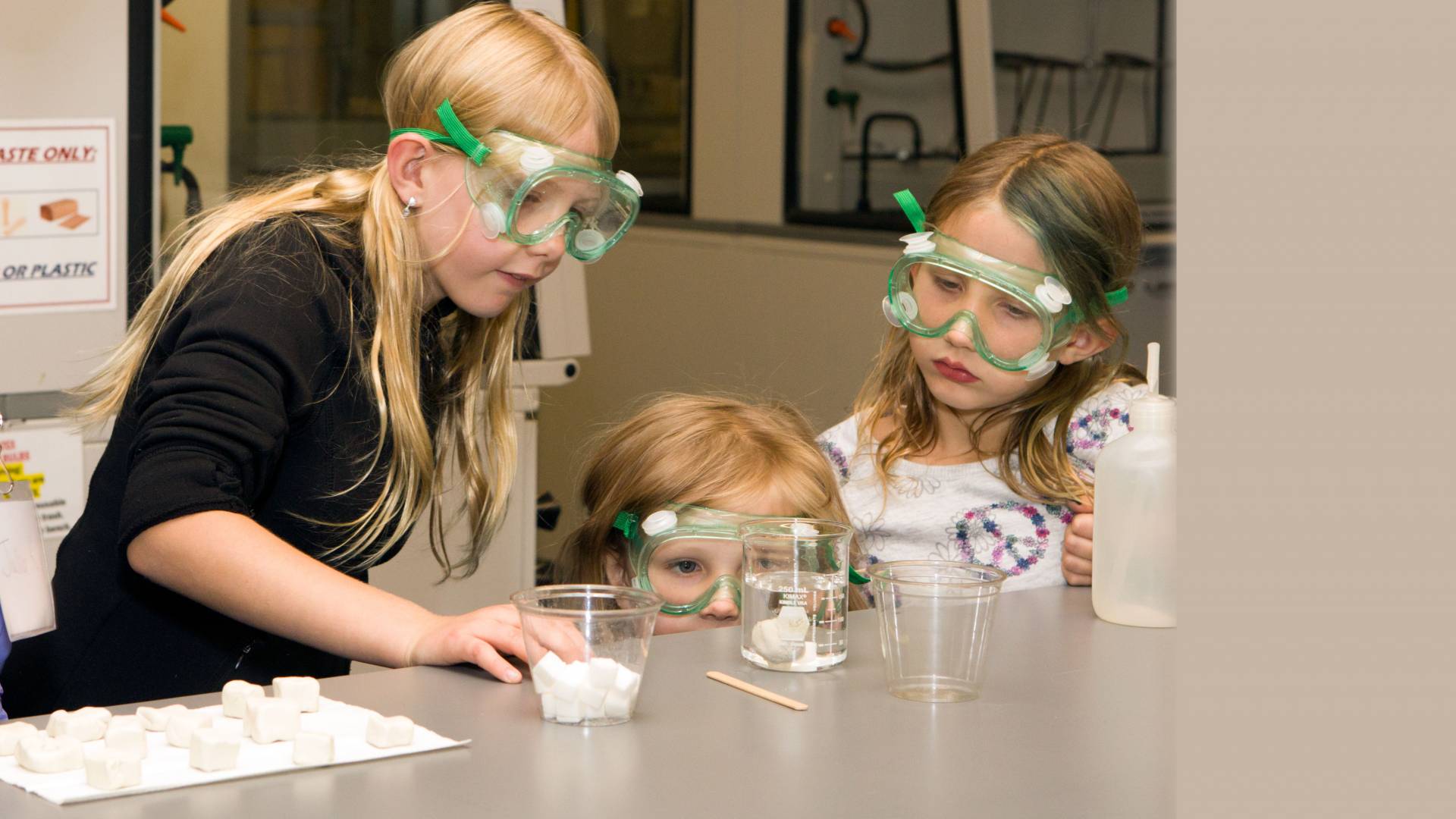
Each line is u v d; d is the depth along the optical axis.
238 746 0.69
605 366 4.49
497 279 1.18
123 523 1.02
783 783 0.70
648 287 4.34
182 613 1.16
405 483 1.22
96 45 1.67
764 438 1.39
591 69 1.19
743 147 4.00
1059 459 1.41
